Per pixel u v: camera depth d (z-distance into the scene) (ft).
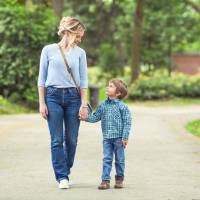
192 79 194.29
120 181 46.29
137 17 193.47
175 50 255.91
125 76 238.89
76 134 46.60
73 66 45.70
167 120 108.99
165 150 67.41
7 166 56.18
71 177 50.80
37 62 135.95
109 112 46.09
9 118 110.01
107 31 270.26
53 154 46.06
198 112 131.54
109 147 46.21
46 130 87.61
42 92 46.01
